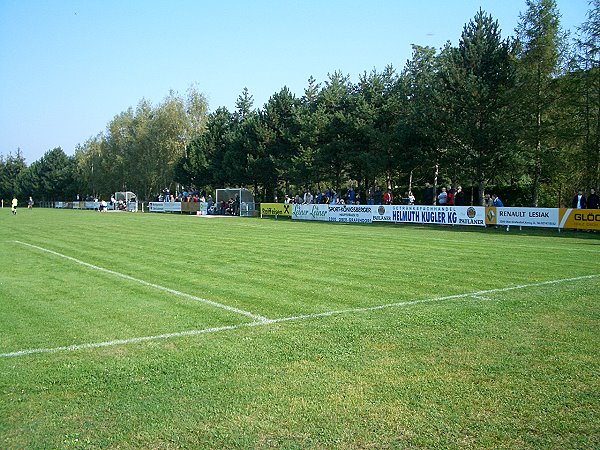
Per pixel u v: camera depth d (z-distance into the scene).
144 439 4.39
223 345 6.95
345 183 60.06
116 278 12.48
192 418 4.76
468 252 17.12
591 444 4.28
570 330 7.47
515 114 37.84
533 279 11.78
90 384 5.59
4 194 144.38
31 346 7.04
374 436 4.41
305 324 8.00
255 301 9.73
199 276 12.64
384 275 12.52
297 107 59.78
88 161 106.06
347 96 53.31
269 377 5.74
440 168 43.44
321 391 5.34
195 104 82.38
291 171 53.56
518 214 27.97
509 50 38.75
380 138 45.53
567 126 35.88
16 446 4.27
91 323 8.24
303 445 4.27
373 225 33.12
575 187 40.00
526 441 4.32
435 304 9.29
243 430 4.52
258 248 18.80
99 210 76.44
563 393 5.26
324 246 19.41
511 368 5.96
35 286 11.51
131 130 94.75
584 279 11.73
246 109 74.38
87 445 4.30
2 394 5.34
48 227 31.53
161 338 7.36
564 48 38.22
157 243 20.95
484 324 7.84
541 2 38.78
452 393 5.27
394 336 7.26
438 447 4.23
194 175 72.88
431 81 46.12
